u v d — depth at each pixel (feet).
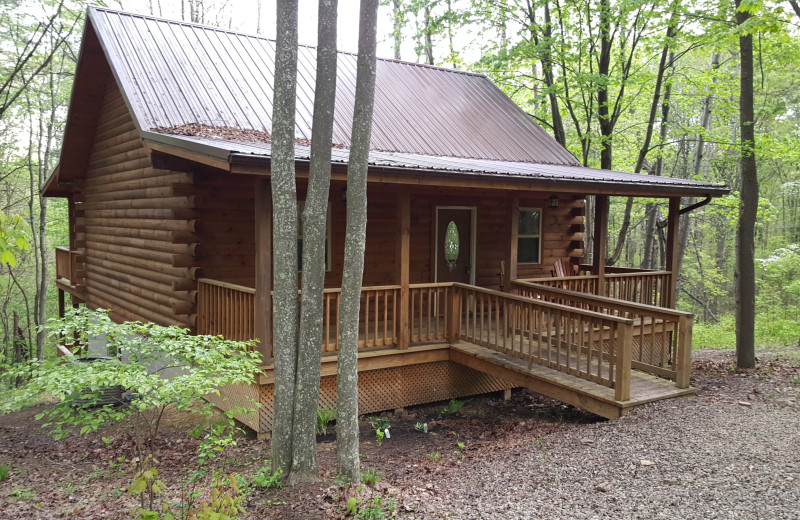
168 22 41.57
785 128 79.51
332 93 19.31
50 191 54.80
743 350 35.27
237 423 28.73
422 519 16.78
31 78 61.46
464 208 42.24
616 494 17.53
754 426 22.53
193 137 29.35
